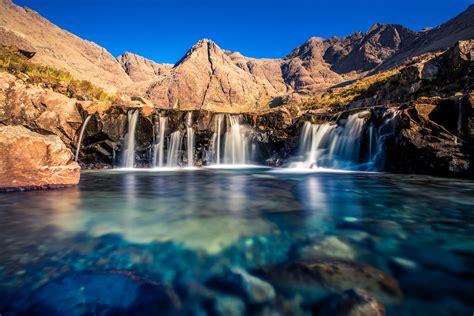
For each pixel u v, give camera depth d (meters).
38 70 24.19
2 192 8.70
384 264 3.54
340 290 2.86
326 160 18.20
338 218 5.76
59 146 9.99
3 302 2.70
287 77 170.00
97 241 4.41
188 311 2.60
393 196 8.26
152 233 4.80
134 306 2.65
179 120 19.77
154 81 129.00
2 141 8.59
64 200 7.83
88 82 25.77
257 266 3.49
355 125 16.92
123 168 18.47
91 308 2.62
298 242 4.33
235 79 136.25
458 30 68.06
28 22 118.00
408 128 13.16
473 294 2.87
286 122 20.92
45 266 3.49
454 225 5.22
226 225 5.28
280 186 10.62
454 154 11.64
